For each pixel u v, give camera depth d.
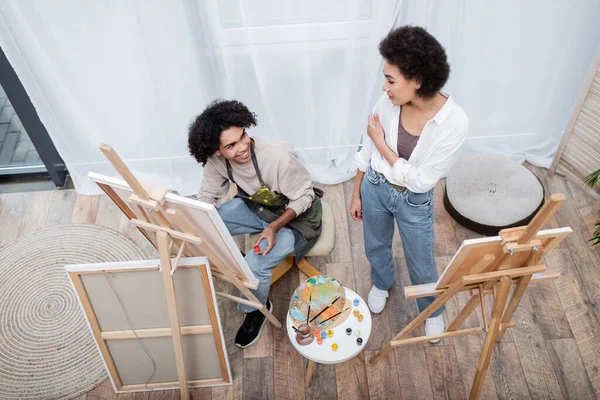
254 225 2.56
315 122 2.99
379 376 2.45
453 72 2.79
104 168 3.15
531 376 2.42
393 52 1.64
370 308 2.63
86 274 2.05
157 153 3.10
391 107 1.87
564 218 2.93
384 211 2.17
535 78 2.86
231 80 2.74
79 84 2.71
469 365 2.47
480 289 1.87
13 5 2.38
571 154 2.96
